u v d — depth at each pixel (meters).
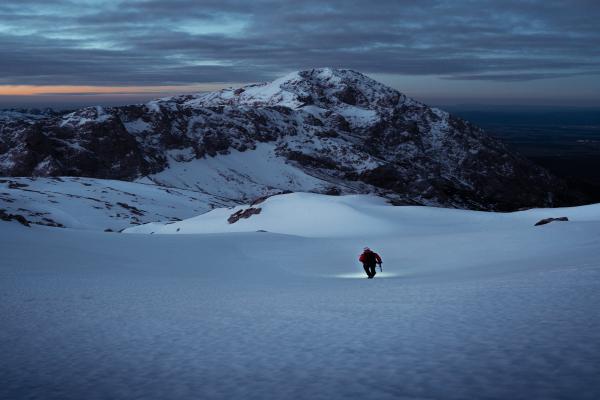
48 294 18.72
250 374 6.89
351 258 40.22
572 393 4.83
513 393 5.04
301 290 19.50
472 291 13.77
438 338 8.18
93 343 9.83
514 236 37.59
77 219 142.50
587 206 73.19
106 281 24.66
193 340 9.69
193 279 27.86
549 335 7.44
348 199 97.75
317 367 6.98
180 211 178.88
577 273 14.61
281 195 105.75
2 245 36.47
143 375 7.17
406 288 17.02
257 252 46.22
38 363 8.19
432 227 68.19
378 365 6.79
